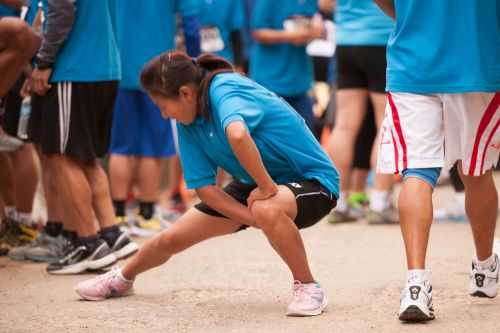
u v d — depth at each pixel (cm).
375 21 1711
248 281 1220
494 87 964
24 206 1520
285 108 1016
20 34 1216
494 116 981
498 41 973
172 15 1738
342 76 1777
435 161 972
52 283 1225
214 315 1028
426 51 965
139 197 1727
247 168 958
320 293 1023
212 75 991
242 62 2150
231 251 1456
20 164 1500
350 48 1738
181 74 984
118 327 978
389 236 1609
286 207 980
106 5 1292
